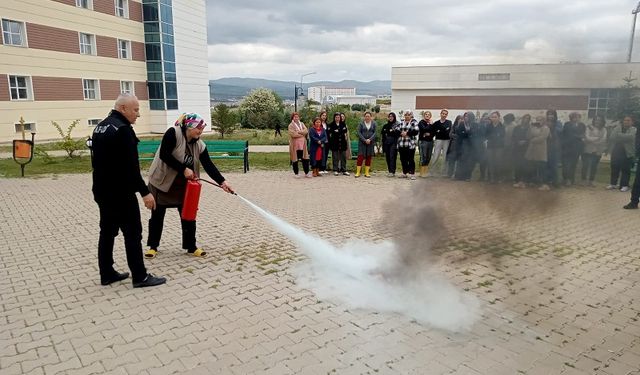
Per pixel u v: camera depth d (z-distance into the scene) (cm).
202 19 4022
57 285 456
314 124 1206
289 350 336
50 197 936
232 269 502
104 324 374
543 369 314
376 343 347
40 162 1572
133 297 427
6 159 1662
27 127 2559
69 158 1672
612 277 487
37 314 392
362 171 1297
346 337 355
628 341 354
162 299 423
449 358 327
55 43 2703
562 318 391
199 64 4031
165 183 520
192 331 363
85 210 809
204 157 537
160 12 3409
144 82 3506
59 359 322
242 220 731
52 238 626
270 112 4959
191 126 502
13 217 754
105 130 414
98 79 3050
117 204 430
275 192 988
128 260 444
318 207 832
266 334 359
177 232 657
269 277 478
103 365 315
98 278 475
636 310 408
